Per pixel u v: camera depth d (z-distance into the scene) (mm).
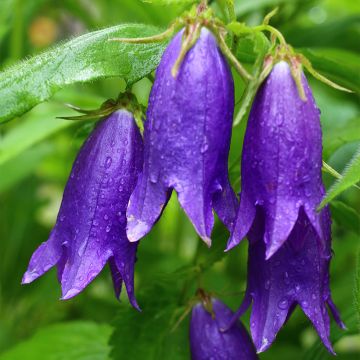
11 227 491
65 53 273
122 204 262
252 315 259
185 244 514
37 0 504
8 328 471
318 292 257
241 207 249
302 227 253
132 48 278
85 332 402
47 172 540
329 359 351
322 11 539
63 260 266
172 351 335
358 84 350
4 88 269
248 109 320
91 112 271
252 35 255
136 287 456
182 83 240
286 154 244
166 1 266
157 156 242
